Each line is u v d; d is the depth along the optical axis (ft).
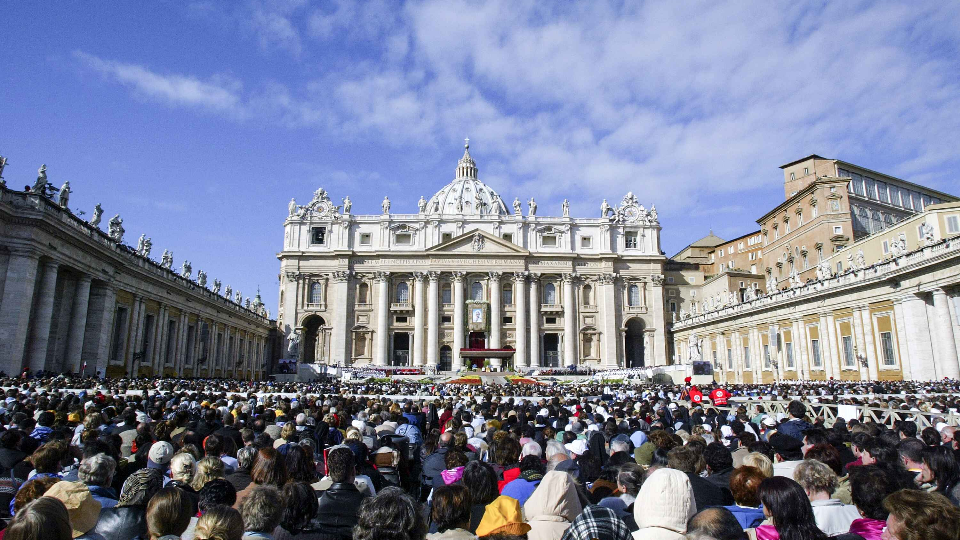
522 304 316.81
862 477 22.03
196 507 25.39
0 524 25.03
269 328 316.40
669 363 333.21
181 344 203.00
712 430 51.83
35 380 105.81
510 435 37.83
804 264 255.50
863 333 164.66
